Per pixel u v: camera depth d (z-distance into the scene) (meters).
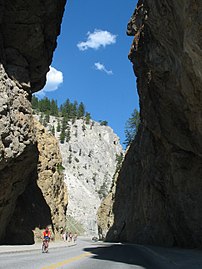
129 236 56.19
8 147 25.70
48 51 33.69
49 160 51.34
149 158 39.22
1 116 25.00
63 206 54.22
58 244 40.06
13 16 29.17
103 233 85.25
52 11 30.75
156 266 14.23
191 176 29.02
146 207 44.53
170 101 27.45
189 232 30.05
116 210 70.31
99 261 16.23
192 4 15.66
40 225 40.81
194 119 24.25
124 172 69.12
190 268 12.76
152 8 21.98
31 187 43.59
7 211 29.75
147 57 28.28
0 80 25.91
